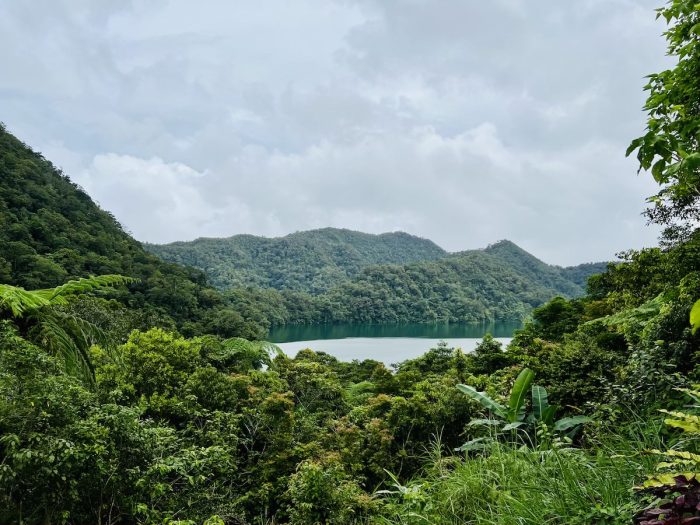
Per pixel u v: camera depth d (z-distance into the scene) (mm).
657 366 4227
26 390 4168
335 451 6965
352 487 5277
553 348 7562
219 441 6422
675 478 1670
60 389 4383
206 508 5305
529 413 5328
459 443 6441
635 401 4035
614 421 3801
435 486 3596
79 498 4148
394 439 6723
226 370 11773
